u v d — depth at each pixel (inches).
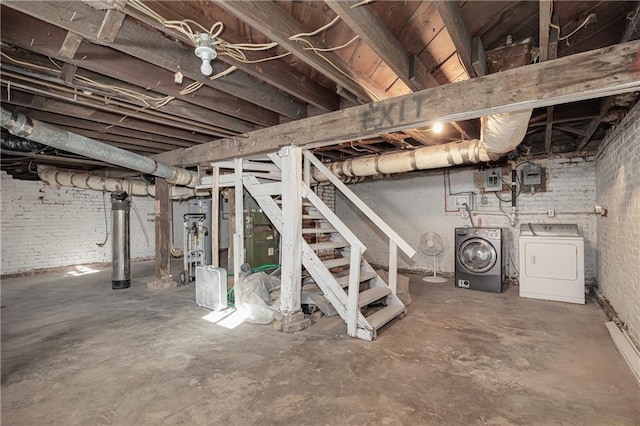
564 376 87.1
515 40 78.8
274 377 87.4
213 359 98.3
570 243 158.1
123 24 70.8
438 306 153.2
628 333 108.8
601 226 160.9
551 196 189.3
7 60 76.2
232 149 144.9
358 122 104.6
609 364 93.5
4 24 65.0
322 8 68.8
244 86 102.3
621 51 67.0
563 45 84.7
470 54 76.9
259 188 144.4
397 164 171.2
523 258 169.3
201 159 160.4
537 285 165.5
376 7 67.3
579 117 127.7
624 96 99.3
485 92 81.6
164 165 161.8
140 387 83.0
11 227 227.9
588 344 107.7
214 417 70.9
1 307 153.5
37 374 89.8
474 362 95.7
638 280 101.8
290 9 68.1
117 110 107.6
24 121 96.9
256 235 208.8
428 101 90.1
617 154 127.4
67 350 105.1
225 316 138.9
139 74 87.5
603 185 155.6
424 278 219.3
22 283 207.3
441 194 229.1
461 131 145.3
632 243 108.7
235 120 132.5
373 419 69.8
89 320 134.3
